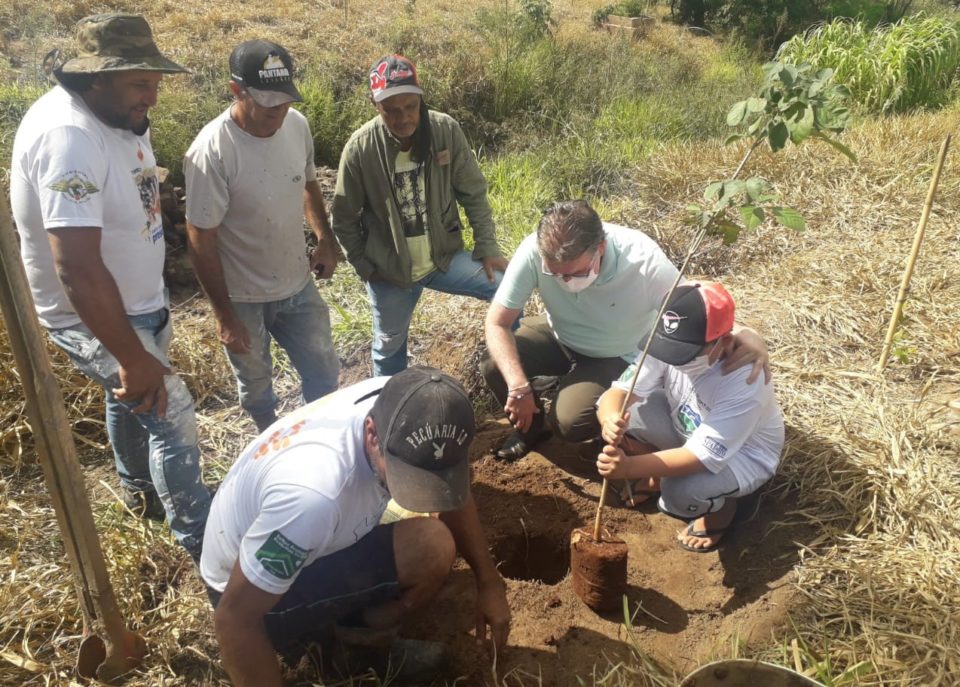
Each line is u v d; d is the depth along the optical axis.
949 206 5.87
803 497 3.24
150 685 2.62
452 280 3.79
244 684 2.12
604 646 2.80
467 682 2.68
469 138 8.98
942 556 2.84
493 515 3.45
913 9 16.66
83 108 2.51
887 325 4.39
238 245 3.22
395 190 3.49
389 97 3.20
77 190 2.43
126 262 2.71
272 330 3.60
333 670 2.69
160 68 2.54
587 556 2.82
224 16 9.94
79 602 2.60
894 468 3.22
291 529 2.04
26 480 3.57
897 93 9.67
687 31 14.71
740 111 2.38
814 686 2.02
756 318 4.60
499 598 2.58
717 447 2.82
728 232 2.46
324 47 9.61
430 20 10.88
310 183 3.57
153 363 2.63
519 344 3.62
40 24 8.69
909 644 2.57
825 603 2.78
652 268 3.23
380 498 2.27
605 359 3.54
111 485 3.56
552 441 3.87
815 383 3.95
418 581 2.53
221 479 3.61
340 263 5.43
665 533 3.30
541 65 9.99
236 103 2.99
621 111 9.07
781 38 14.85
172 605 2.91
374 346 3.93
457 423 1.98
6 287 2.00
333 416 2.23
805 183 6.32
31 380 2.12
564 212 2.85
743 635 2.75
